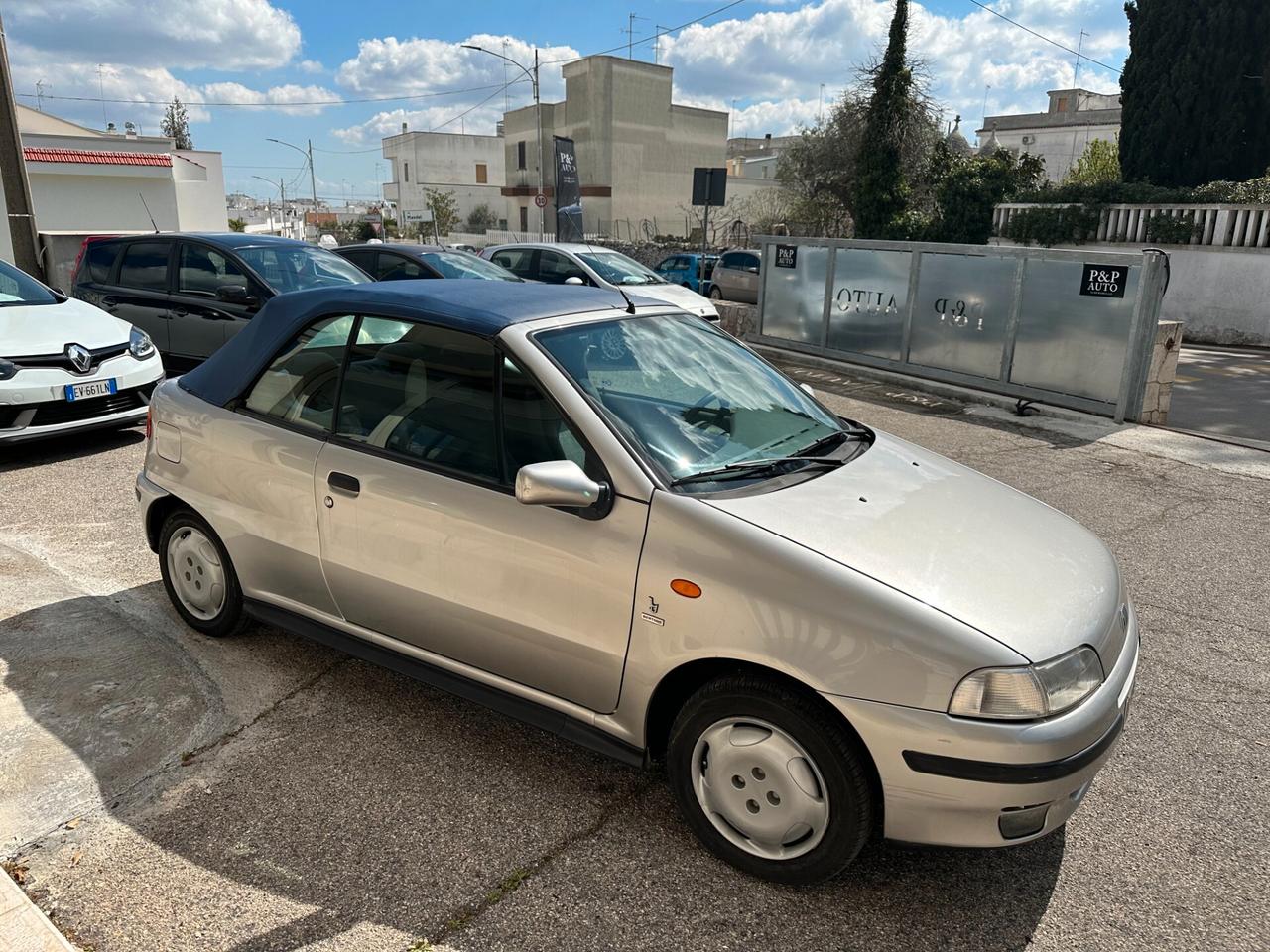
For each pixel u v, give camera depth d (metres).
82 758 3.01
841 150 33.25
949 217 21.52
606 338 3.16
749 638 2.39
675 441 2.83
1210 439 8.19
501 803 2.87
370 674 3.66
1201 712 3.62
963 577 2.47
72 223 26.94
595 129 51.31
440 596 2.98
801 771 2.42
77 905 2.37
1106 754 2.39
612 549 2.60
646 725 2.66
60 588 4.32
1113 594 2.72
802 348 12.28
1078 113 53.84
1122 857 2.73
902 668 2.25
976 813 2.26
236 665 3.68
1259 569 5.16
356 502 3.12
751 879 2.56
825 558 2.40
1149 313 8.47
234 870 2.53
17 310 6.72
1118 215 17.94
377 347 3.22
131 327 7.11
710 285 20.80
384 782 2.96
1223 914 2.49
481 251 14.50
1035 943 2.37
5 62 11.40
